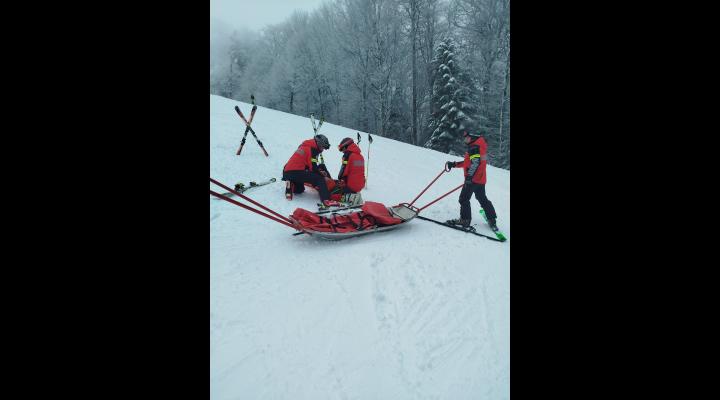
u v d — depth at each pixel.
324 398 2.00
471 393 2.05
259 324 2.65
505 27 28.14
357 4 32.44
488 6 28.98
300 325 2.67
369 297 3.12
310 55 37.59
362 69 33.09
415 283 3.40
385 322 2.77
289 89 39.25
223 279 3.32
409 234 4.76
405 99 36.28
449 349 2.46
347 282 3.37
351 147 6.20
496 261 3.98
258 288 3.19
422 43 34.34
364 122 33.78
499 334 2.63
